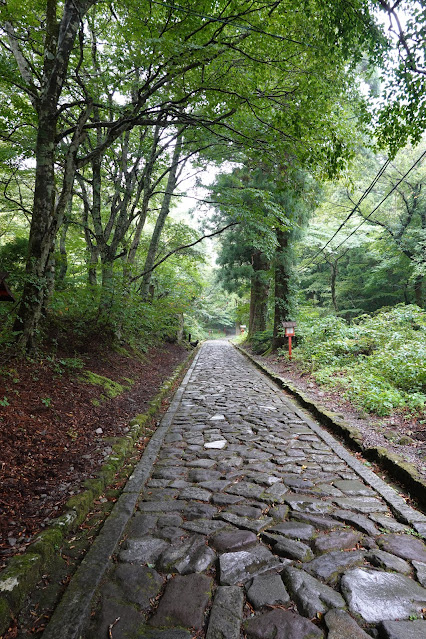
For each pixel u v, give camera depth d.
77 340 8.05
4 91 7.77
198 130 8.80
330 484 3.54
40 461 3.58
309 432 5.32
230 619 1.87
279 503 3.15
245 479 3.67
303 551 2.44
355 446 4.54
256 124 7.21
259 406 7.06
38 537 2.44
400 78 4.80
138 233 10.83
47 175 5.65
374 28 4.75
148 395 7.48
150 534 2.68
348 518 2.87
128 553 2.45
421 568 2.26
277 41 5.93
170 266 17.55
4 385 4.66
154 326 13.20
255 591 2.08
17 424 3.97
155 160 10.35
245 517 2.91
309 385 8.41
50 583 2.18
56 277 10.26
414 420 5.21
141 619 1.90
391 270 21.03
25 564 2.12
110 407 5.82
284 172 7.88
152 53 5.56
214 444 4.80
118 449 4.25
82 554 2.47
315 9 5.32
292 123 6.46
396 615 1.88
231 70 6.14
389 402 5.77
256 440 4.94
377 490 3.38
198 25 5.26
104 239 9.05
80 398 5.48
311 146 6.74
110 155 9.88
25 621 1.88
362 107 5.58
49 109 5.62
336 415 5.66
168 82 6.77
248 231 9.30
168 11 5.24
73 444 4.19
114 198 9.60
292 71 6.20
